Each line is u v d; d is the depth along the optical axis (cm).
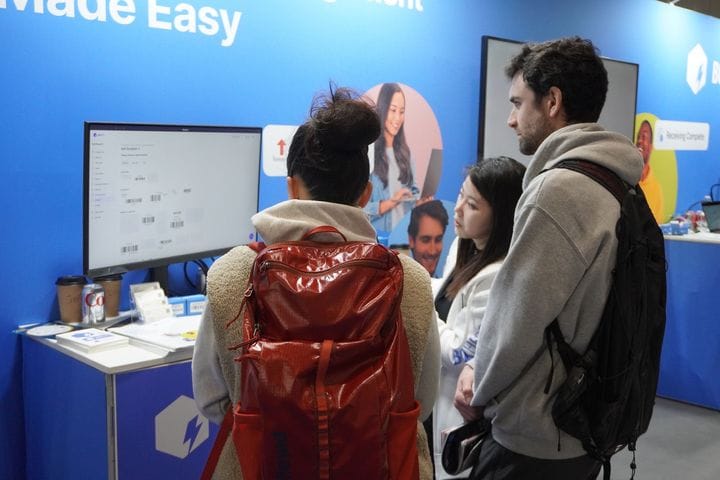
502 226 187
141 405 186
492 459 152
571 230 135
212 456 113
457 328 184
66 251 227
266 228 107
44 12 214
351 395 94
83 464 193
